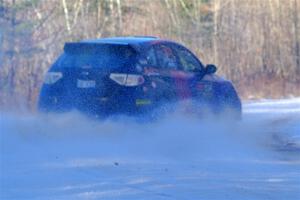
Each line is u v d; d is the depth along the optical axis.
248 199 25.19
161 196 25.23
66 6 79.62
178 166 30.84
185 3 97.06
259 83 92.25
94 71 37.12
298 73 99.31
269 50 98.56
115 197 24.97
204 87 40.97
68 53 38.28
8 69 67.69
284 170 30.95
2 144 34.44
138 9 90.88
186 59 40.59
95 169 29.55
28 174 28.38
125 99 36.69
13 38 69.25
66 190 25.84
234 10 98.56
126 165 30.58
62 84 37.62
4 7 69.94
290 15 102.88
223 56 94.31
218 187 26.89
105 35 85.38
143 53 37.72
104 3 87.00
